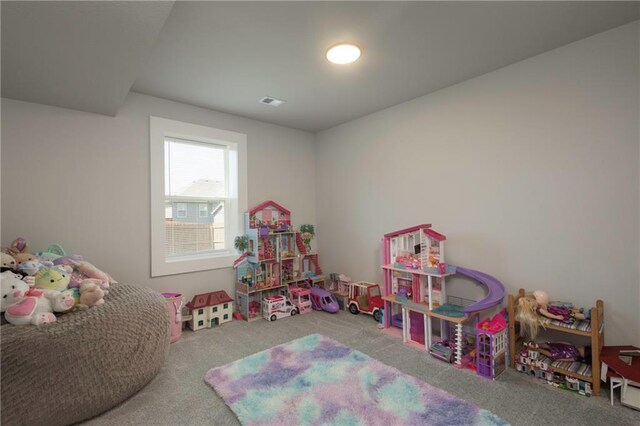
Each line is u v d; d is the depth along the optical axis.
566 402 1.66
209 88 2.62
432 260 2.47
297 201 3.88
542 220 2.15
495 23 1.78
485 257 2.44
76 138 2.41
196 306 2.82
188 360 2.20
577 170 2.00
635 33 1.79
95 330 1.57
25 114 2.22
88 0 1.23
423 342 2.49
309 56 2.12
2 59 1.67
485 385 1.85
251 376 1.95
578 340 2.01
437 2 1.59
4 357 1.32
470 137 2.53
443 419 1.52
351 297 3.36
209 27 1.76
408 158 2.99
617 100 1.85
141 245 2.70
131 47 1.59
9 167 2.15
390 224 3.18
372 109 3.21
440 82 2.57
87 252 2.44
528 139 2.21
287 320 3.09
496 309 2.36
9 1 1.21
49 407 1.42
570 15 1.72
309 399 1.70
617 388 1.76
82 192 2.43
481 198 2.47
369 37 1.90
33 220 2.23
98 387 1.56
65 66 1.76
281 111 3.23
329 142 3.88
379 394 1.74
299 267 3.74
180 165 3.08
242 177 3.36
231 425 1.52
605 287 1.90
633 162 1.80
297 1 1.55
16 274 1.62
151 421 1.55
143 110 2.73
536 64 2.16
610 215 1.88
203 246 3.22
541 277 2.16
